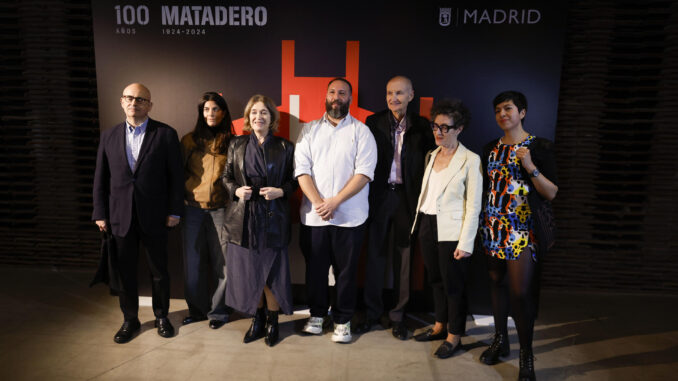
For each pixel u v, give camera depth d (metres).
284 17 3.07
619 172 3.67
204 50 3.14
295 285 3.38
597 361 2.66
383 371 2.52
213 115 2.81
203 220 2.96
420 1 2.99
